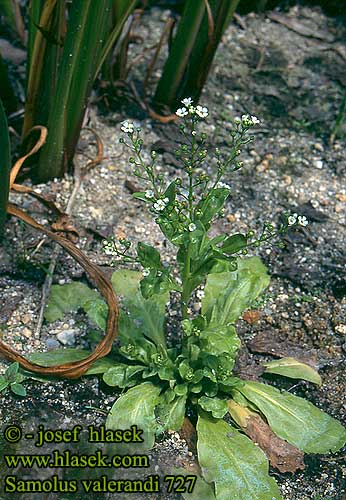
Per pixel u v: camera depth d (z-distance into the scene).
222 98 0.58
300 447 0.41
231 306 0.44
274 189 0.53
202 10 0.50
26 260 0.48
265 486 0.39
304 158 0.55
